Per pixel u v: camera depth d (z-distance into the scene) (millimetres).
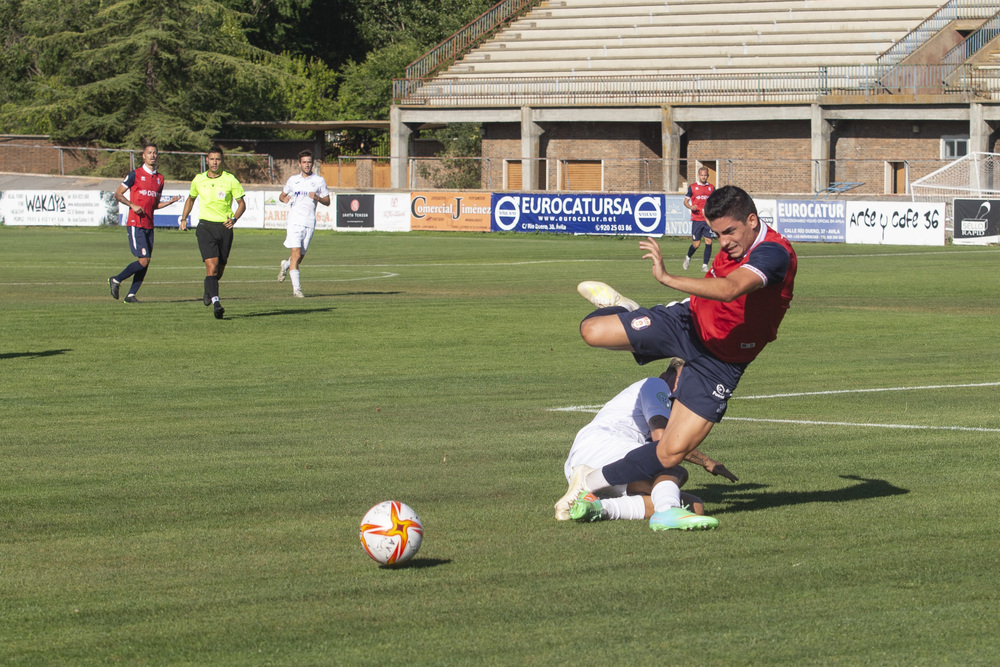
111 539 9148
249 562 8531
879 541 9023
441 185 87750
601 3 88688
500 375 18078
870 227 55562
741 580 8039
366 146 111938
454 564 8453
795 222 57562
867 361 19844
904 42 76312
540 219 62469
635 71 83312
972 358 20234
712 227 9156
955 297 31438
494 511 10016
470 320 25328
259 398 16000
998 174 65500
